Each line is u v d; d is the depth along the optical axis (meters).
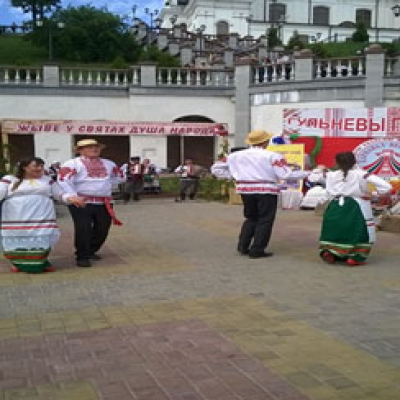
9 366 4.19
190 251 8.95
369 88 21.66
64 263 8.08
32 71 26.52
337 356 4.31
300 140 15.84
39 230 7.32
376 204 12.41
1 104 24.59
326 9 58.28
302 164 15.48
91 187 7.91
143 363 4.21
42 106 24.94
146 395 3.67
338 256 7.71
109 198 8.18
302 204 15.17
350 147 15.43
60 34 46.06
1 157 15.68
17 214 7.26
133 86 25.45
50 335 4.88
